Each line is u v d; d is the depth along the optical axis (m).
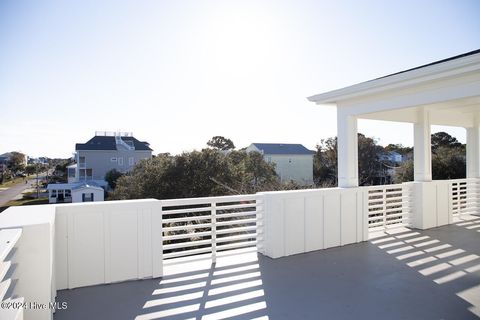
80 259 3.70
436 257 4.97
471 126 8.98
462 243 5.84
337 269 4.40
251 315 3.05
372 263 4.67
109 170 36.03
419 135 7.32
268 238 4.96
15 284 2.30
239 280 3.97
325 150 29.06
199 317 3.01
